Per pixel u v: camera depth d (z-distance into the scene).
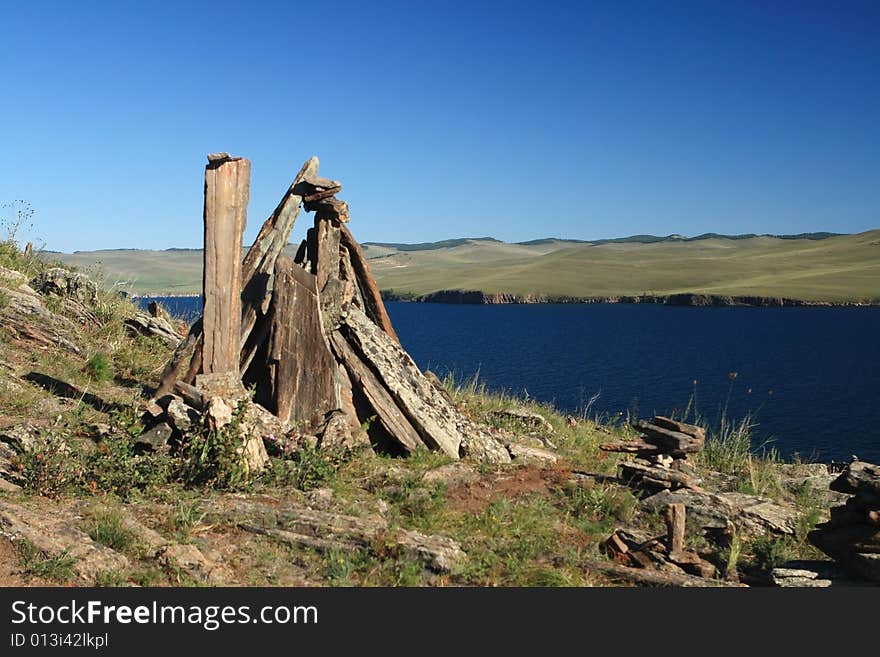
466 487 9.57
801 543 8.58
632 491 9.77
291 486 8.71
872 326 111.81
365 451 10.35
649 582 7.21
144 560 6.48
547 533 8.13
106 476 8.01
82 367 13.14
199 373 10.98
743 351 75.81
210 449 8.69
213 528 7.29
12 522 6.52
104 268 19.06
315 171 12.62
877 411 38.16
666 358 67.81
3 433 8.87
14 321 13.60
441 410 11.54
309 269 12.29
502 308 184.25
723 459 12.64
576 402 38.59
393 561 6.89
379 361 11.62
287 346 11.38
